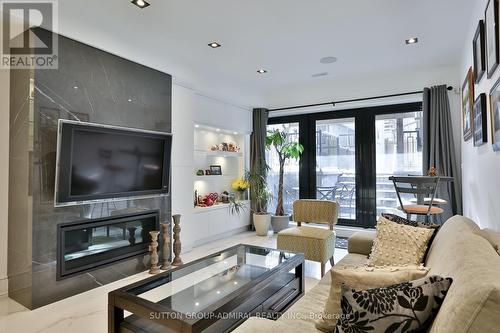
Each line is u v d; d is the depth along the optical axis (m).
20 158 2.56
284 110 5.44
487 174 2.24
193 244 4.21
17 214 2.60
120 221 3.12
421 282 1.07
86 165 2.76
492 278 0.85
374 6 2.64
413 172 4.59
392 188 4.75
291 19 2.85
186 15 2.75
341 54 3.72
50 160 2.57
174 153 3.85
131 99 3.25
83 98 2.81
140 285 1.91
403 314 1.02
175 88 3.88
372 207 4.90
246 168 5.67
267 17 2.81
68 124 2.58
